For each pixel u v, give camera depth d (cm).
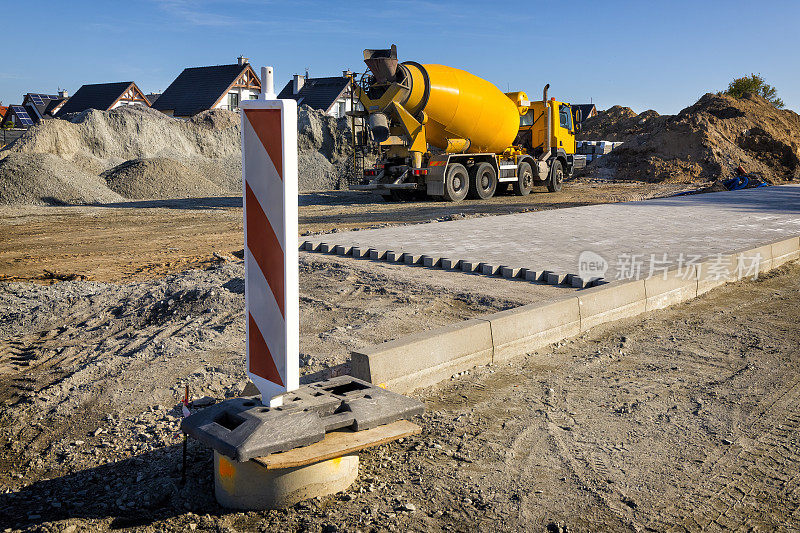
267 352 312
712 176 3234
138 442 394
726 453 381
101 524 301
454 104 1952
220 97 4641
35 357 580
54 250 1256
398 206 1992
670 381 506
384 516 309
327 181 3375
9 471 364
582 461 371
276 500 315
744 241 1056
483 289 761
